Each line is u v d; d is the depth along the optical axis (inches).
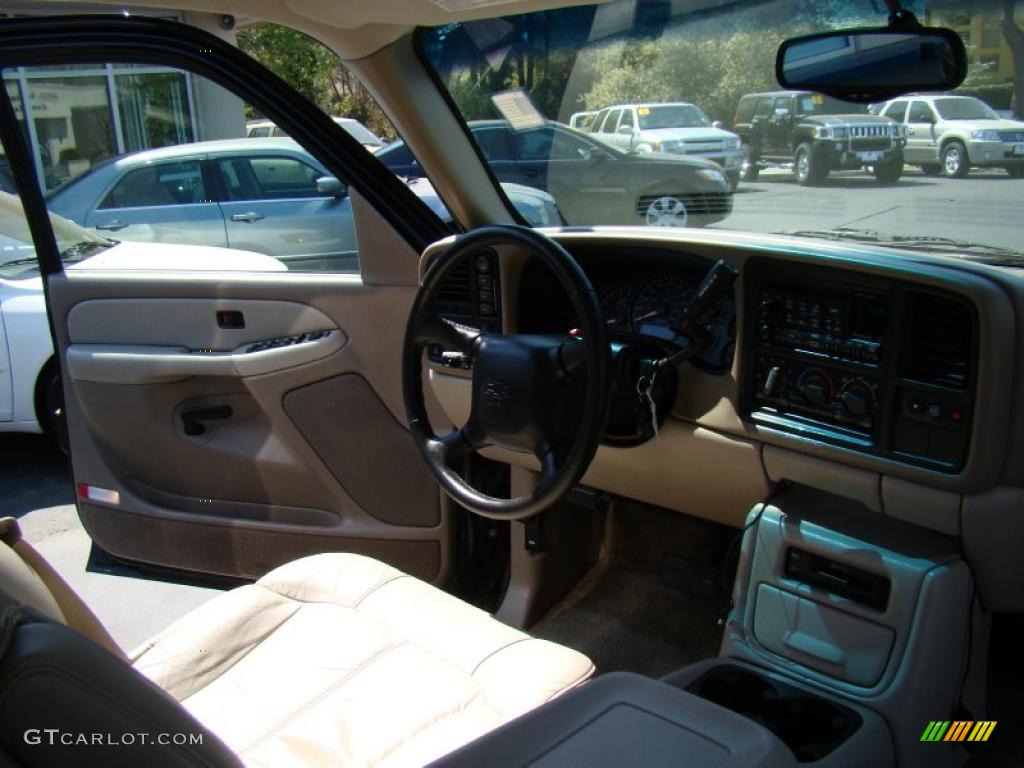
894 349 64.5
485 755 36.1
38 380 160.7
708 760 35.7
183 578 103.0
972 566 66.3
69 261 102.0
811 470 71.1
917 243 81.9
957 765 69.2
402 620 64.4
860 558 66.3
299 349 92.3
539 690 56.7
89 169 130.7
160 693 36.5
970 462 62.2
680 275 79.3
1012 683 84.2
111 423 99.2
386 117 93.0
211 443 97.7
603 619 99.0
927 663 64.0
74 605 49.2
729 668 69.1
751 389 73.2
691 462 78.4
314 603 67.1
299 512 98.7
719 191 187.6
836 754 60.1
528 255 82.0
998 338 59.6
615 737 37.2
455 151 95.0
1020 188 140.9
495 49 116.7
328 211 112.8
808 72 75.3
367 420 94.5
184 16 97.7
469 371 85.7
